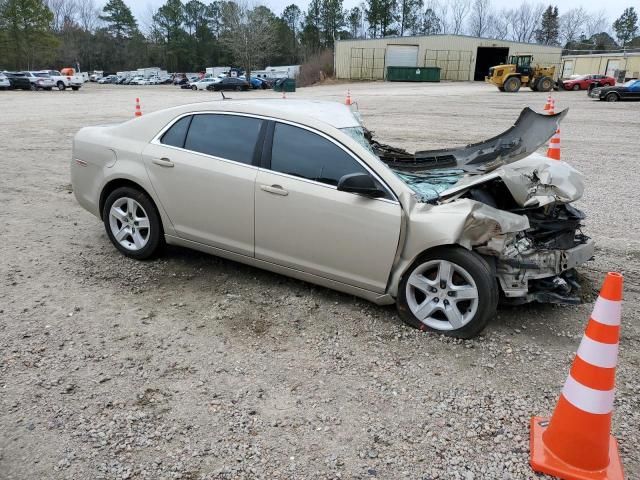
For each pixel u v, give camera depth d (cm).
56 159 1030
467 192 393
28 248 525
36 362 331
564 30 10050
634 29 10912
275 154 411
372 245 376
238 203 421
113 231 502
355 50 6278
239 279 463
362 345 364
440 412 298
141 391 308
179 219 460
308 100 495
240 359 344
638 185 890
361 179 363
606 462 254
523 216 362
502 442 276
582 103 2706
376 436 278
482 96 3356
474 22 10162
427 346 364
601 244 589
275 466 256
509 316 412
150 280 457
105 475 247
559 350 366
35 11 7631
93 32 11125
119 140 486
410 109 2361
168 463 256
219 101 453
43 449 262
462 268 359
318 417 291
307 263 408
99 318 389
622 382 332
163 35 11050
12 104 2614
